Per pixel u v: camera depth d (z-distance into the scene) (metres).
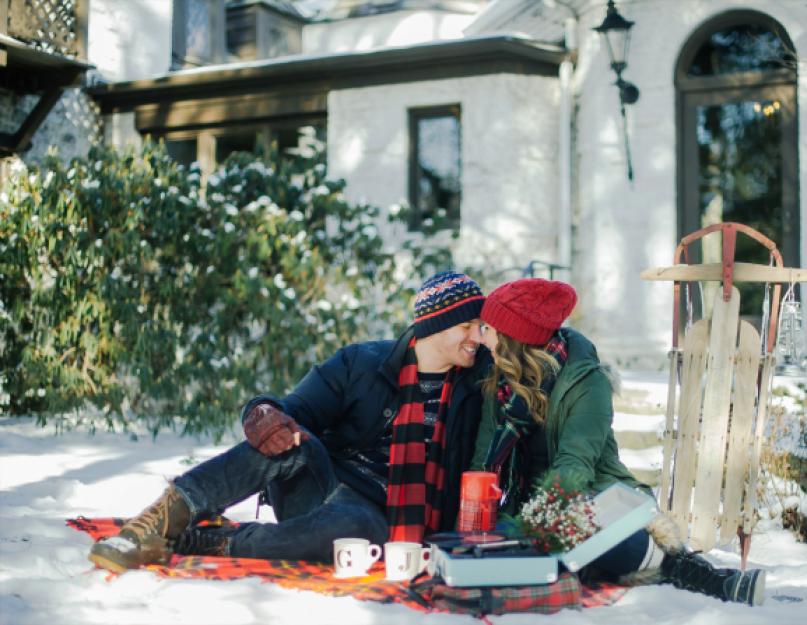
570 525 3.01
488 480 3.32
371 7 18.58
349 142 11.60
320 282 8.76
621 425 6.85
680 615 2.90
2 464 6.50
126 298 8.29
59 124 12.05
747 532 3.89
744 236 9.95
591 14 10.48
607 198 10.32
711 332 4.08
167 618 2.74
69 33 11.05
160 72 13.77
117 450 7.36
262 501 3.69
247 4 17.98
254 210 8.48
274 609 2.87
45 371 8.53
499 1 11.80
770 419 4.93
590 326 10.39
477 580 2.91
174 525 3.33
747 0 9.79
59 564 3.38
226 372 8.09
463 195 10.91
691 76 10.20
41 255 8.83
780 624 2.81
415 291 8.95
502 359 3.37
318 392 3.65
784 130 9.80
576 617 2.84
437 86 11.11
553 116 10.92
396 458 3.54
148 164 8.67
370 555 3.33
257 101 12.18
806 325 9.22
